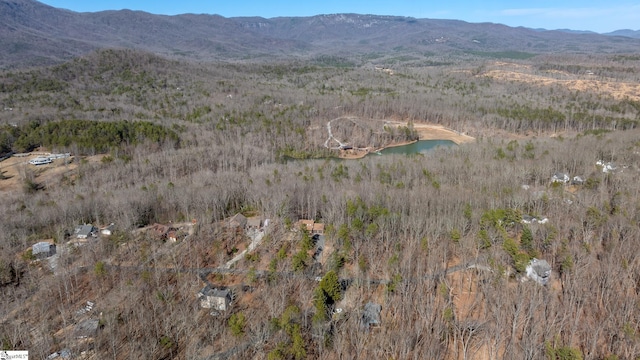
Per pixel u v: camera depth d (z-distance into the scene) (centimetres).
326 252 8750
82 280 7931
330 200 10350
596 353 5981
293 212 10475
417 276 7669
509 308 6775
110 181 12650
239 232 9744
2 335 6278
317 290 6775
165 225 10038
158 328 6556
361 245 8844
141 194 10875
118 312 6900
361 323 6469
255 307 7112
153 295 7381
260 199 10938
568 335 6316
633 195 10331
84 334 6272
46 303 7181
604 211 9431
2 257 8400
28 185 11988
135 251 8881
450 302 7038
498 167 12462
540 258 8025
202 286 7725
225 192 11038
